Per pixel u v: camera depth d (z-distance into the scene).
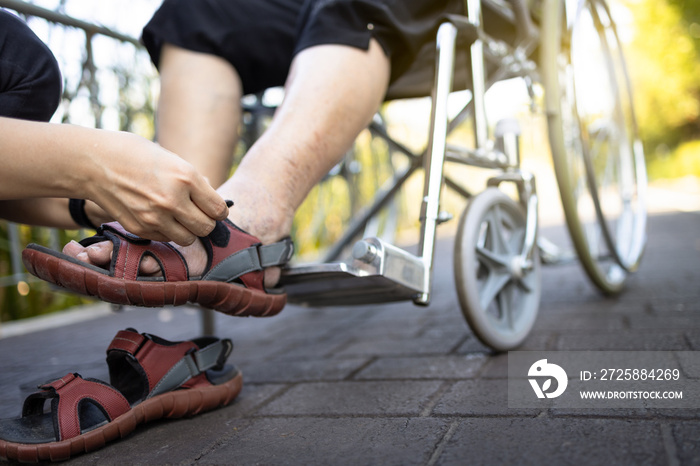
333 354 1.36
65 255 0.76
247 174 0.98
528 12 1.42
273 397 1.02
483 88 1.25
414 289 1.02
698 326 1.27
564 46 1.65
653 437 0.68
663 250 2.98
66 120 1.83
